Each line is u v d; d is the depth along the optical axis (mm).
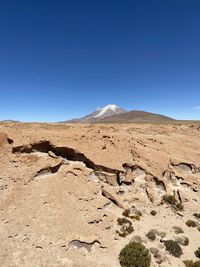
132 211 34312
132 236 29094
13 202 30891
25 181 34156
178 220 35219
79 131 47188
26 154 39719
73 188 34000
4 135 41031
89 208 31469
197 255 27391
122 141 47281
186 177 48062
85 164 39312
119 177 39062
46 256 24062
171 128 108562
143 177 42031
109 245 26797
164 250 27484
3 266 22531
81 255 24891
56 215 29219
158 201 39062
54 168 36656
